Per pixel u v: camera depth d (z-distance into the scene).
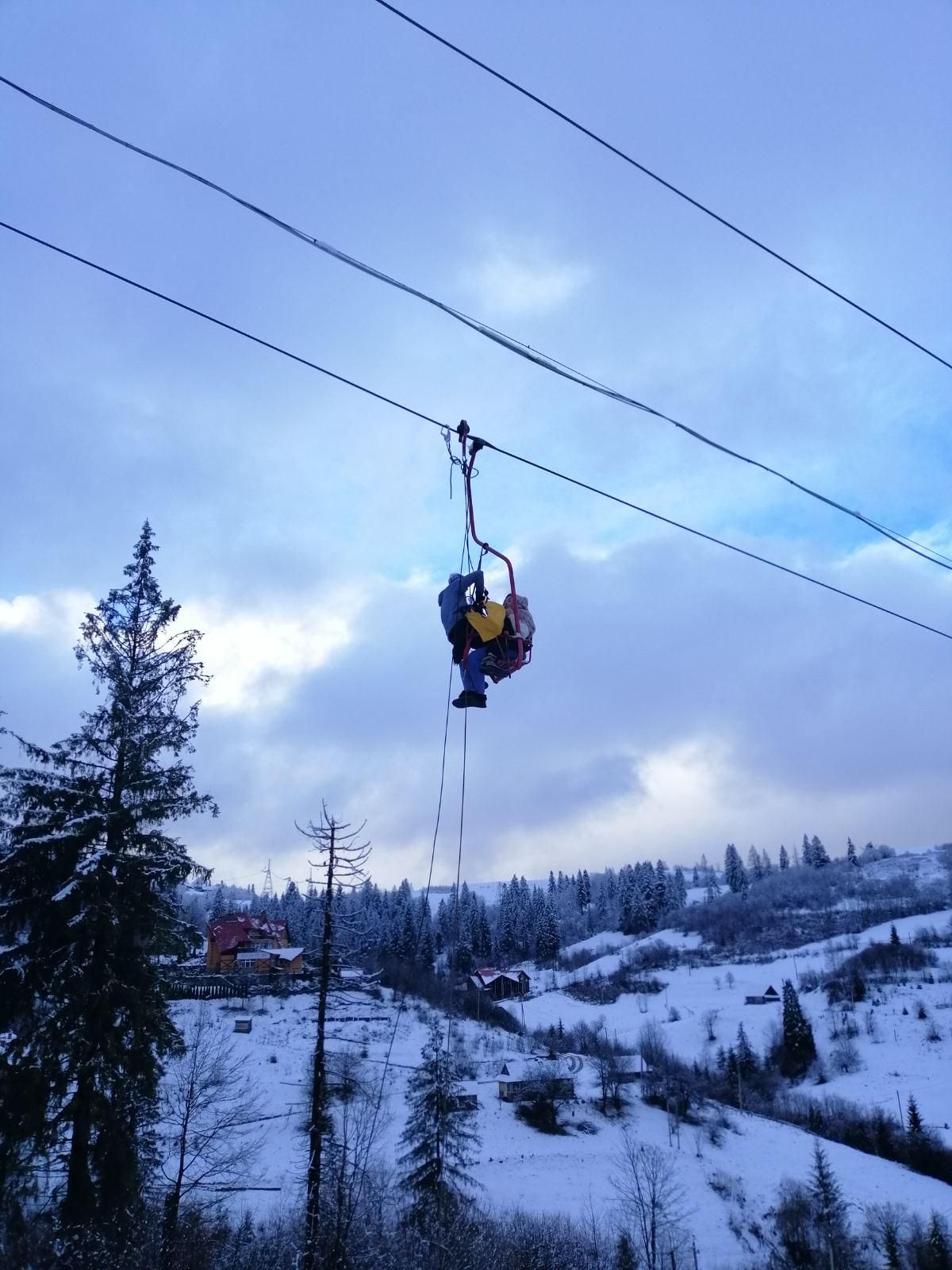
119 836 20.91
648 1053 74.81
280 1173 36.59
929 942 122.62
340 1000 29.09
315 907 27.92
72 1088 22.14
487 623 10.20
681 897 181.50
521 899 166.75
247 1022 57.56
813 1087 78.88
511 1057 67.62
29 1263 18.11
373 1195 33.16
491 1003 91.38
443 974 110.12
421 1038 65.25
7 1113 18.47
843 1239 44.56
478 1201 44.12
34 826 20.48
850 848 197.75
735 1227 46.38
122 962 20.12
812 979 112.56
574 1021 98.75
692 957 136.88
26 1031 19.09
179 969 22.48
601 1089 65.75
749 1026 96.38
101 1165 19.22
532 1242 35.62
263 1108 43.78
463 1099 57.19
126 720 22.02
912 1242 45.56
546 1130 56.25
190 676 23.52
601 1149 54.50
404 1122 46.47
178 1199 23.77
